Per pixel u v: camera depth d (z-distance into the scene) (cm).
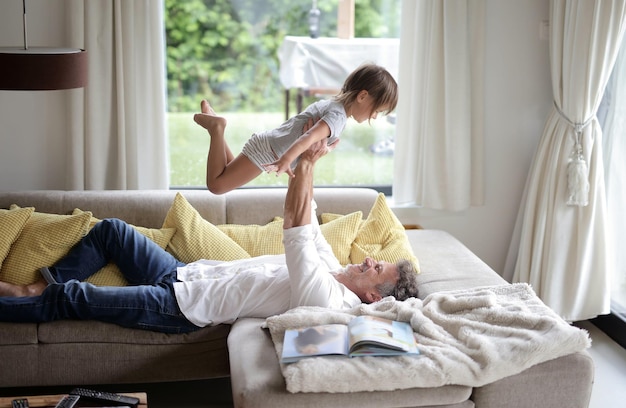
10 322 332
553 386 291
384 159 499
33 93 438
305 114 312
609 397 364
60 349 330
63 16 430
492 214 484
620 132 424
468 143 459
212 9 471
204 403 350
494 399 287
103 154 443
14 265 369
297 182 318
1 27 427
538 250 443
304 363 275
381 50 483
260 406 271
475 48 455
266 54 482
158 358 336
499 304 319
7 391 350
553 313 311
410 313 310
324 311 312
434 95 453
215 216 414
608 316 434
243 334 315
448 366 279
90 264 368
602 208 429
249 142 314
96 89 433
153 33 435
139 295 337
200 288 342
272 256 375
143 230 389
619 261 433
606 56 406
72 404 272
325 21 479
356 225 402
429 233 443
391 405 278
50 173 450
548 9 461
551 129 441
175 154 488
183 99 482
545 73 469
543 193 441
